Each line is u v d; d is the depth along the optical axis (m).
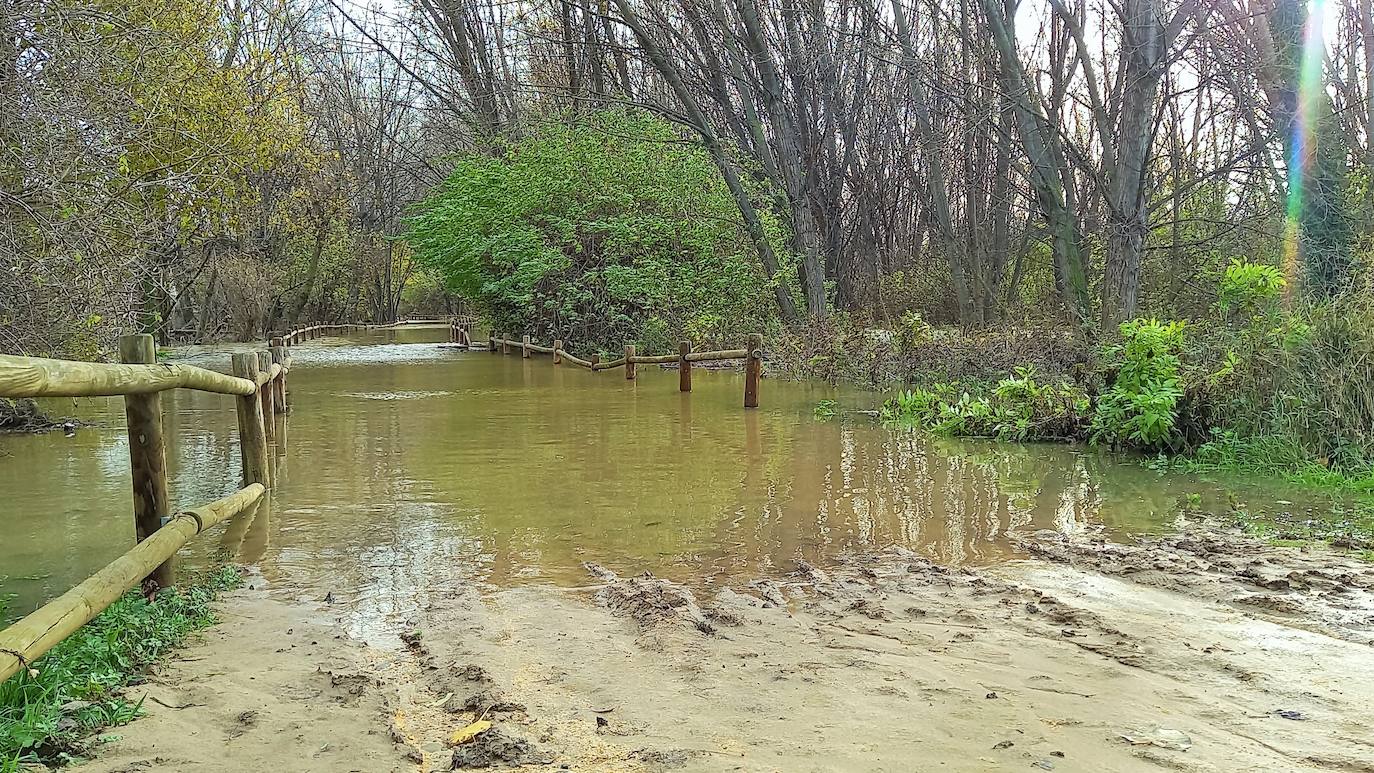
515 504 7.20
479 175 25.20
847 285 28.41
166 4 12.31
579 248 22.56
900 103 27.78
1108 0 15.67
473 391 15.70
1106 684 3.65
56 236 7.95
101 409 13.31
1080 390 10.17
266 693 3.70
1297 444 7.98
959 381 13.88
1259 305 9.91
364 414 12.73
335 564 5.65
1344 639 4.15
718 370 18.97
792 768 2.94
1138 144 14.52
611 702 3.55
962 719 3.31
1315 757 2.99
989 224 26.44
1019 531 6.29
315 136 34.84
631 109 26.64
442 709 3.57
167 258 14.81
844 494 7.48
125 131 8.95
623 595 4.96
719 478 8.15
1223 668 3.81
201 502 7.34
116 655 3.90
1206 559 5.52
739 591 5.08
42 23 7.86
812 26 24.59
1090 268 21.36
